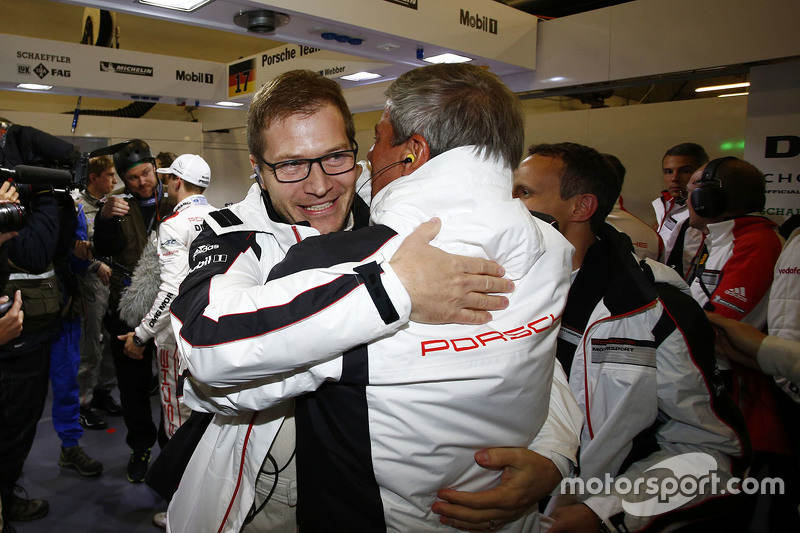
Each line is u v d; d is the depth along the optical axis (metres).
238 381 0.70
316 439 0.78
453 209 0.74
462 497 0.73
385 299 0.65
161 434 2.66
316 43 2.41
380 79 3.31
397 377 0.68
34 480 2.77
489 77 0.80
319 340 0.65
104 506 2.55
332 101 0.90
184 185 2.69
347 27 2.18
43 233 2.12
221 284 0.78
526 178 1.22
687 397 1.07
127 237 2.90
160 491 1.09
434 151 0.77
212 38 5.91
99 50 3.75
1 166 2.12
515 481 0.75
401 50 2.56
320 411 0.78
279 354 0.66
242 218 0.93
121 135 5.03
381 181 0.85
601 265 1.16
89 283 3.38
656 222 2.92
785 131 2.37
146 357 2.72
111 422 3.54
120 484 2.75
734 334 1.36
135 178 3.13
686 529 1.10
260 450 0.90
